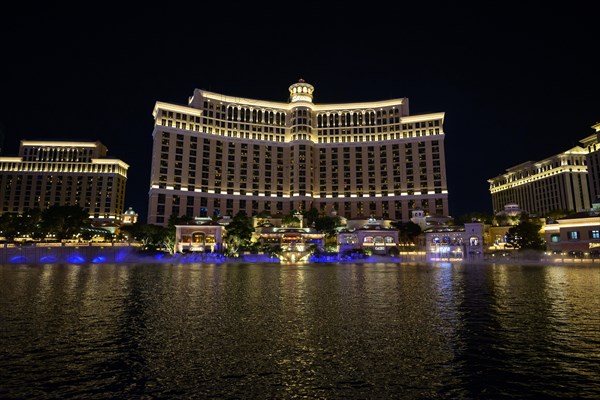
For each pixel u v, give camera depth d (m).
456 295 29.03
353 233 123.06
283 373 11.56
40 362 12.57
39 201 196.50
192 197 171.75
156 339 15.45
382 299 26.88
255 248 116.06
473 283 38.72
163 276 48.38
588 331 16.72
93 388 10.44
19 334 16.25
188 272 57.03
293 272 57.91
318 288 34.25
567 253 91.25
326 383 10.77
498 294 29.45
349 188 190.38
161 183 166.75
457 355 13.30
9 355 13.28
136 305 23.95
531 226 103.75
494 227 131.75
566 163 181.75
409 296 28.52
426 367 12.11
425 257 110.69
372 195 187.88
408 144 187.12
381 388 10.44
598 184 161.62
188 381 10.95
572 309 22.22
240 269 66.38
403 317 20.02
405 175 184.62
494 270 61.56
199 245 119.31
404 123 190.75
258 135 193.25
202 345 14.56
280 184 190.38
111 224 148.75
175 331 16.84
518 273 53.41
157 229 121.38
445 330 17.02
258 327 17.61
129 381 10.94
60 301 25.52
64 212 104.06
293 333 16.47
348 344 14.70
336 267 74.62
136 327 17.58
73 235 111.06
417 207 176.75
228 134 188.12
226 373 11.56
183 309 22.52
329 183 191.88
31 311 21.66
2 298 26.86
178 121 177.00
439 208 177.00
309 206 185.88
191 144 176.62
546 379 11.12
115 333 16.44
